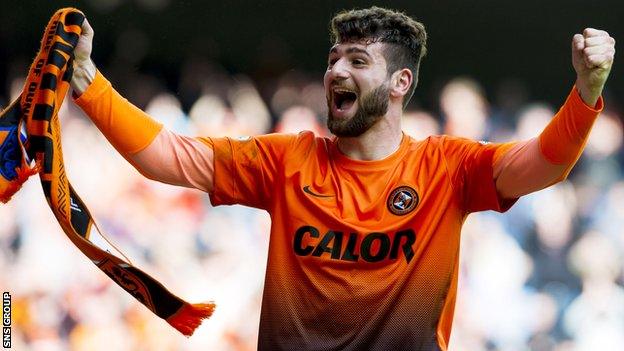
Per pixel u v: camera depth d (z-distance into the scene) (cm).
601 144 3847
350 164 1316
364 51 1309
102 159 3022
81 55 1298
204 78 3812
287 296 1305
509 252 3175
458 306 3059
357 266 1291
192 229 2984
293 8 4184
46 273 2788
